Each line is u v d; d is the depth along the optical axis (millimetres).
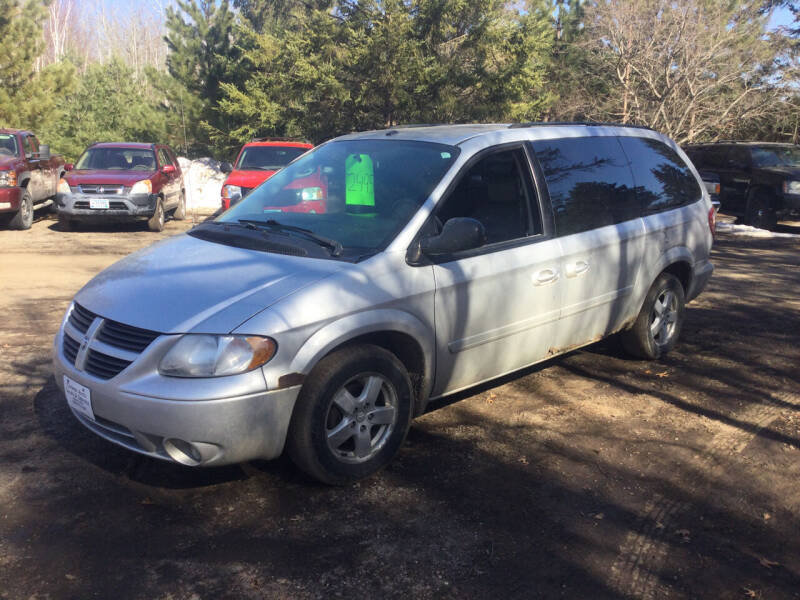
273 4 28594
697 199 6152
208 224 4566
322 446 3539
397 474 3881
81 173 13570
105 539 3213
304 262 3744
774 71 20984
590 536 3322
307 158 4949
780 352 6215
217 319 3330
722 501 3666
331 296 3516
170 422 3240
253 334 3297
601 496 3688
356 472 3709
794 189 14352
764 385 5383
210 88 24641
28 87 20453
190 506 3514
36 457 3959
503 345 4418
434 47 20422
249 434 3318
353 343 3680
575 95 26078
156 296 3564
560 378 5441
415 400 4062
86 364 3555
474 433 4414
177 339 3303
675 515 3523
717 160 16516
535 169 4645
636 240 5273
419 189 4141
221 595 2854
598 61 22812
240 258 3846
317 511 3490
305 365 3402
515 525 3400
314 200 4391
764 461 4121
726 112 20547
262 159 14273
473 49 20453
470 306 4129
